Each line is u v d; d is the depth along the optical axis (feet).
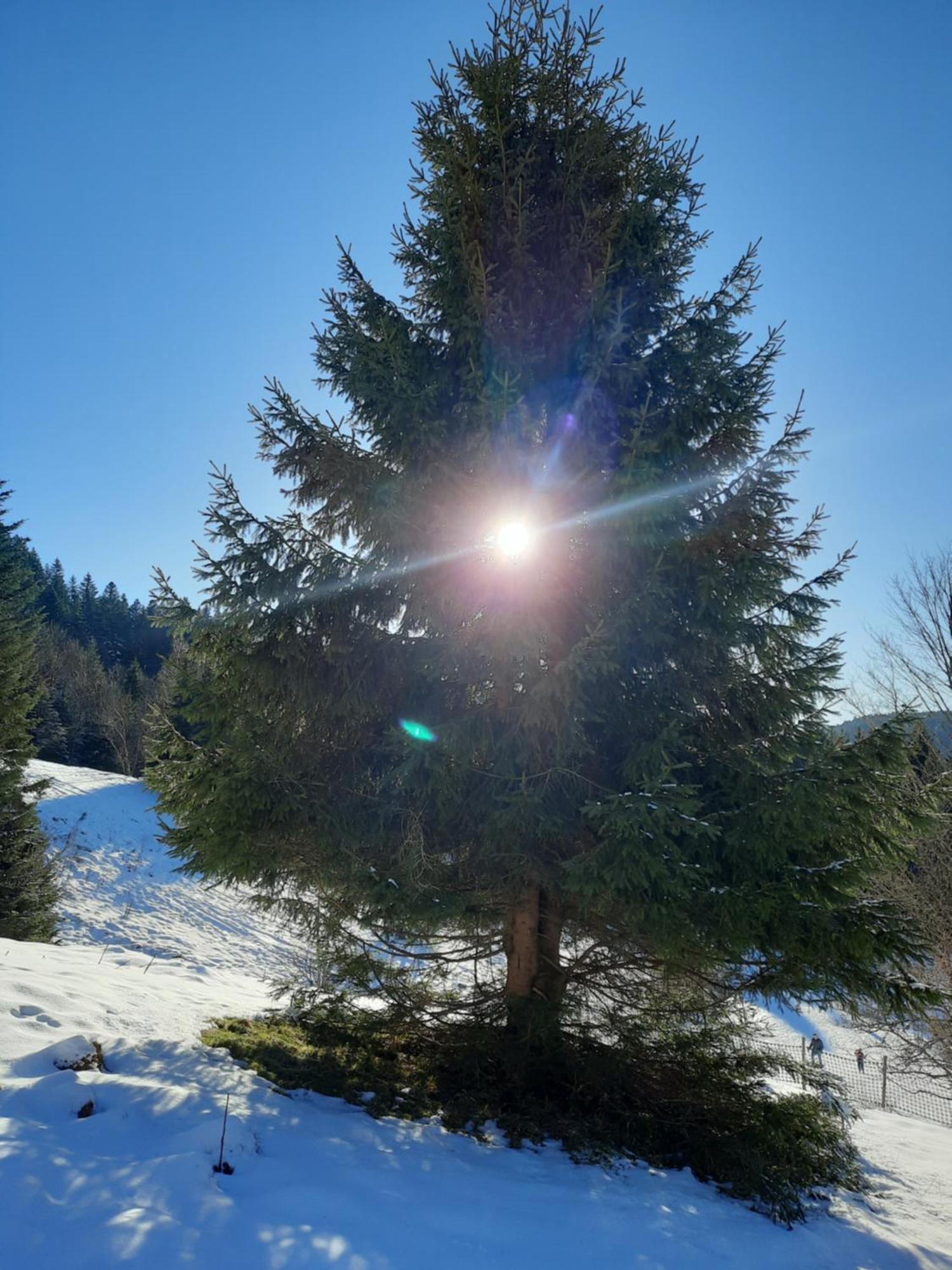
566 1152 15.17
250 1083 14.61
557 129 20.74
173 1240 8.54
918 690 44.14
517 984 18.42
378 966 19.03
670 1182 14.85
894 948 15.60
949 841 32.58
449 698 18.93
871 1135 28.50
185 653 18.65
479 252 18.71
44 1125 10.75
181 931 55.01
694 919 15.65
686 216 20.26
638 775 16.25
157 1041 15.84
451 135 20.20
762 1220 14.14
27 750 47.93
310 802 16.75
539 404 19.43
